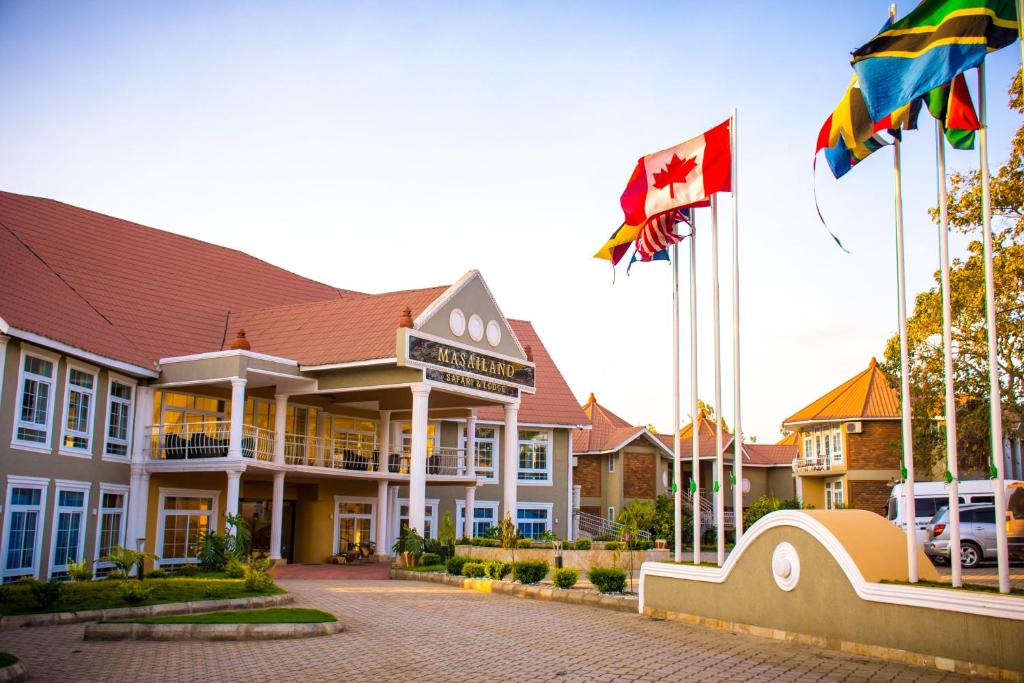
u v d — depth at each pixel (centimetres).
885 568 1252
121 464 2655
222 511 3003
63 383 2356
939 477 4453
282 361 2855
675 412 1752
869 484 4588
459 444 4103
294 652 1314
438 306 2997
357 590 2233
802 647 1298
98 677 1119
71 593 1764
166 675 1137
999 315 3009
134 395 2753
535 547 2780
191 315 3275
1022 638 1004
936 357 3522
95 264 3095
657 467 5019
